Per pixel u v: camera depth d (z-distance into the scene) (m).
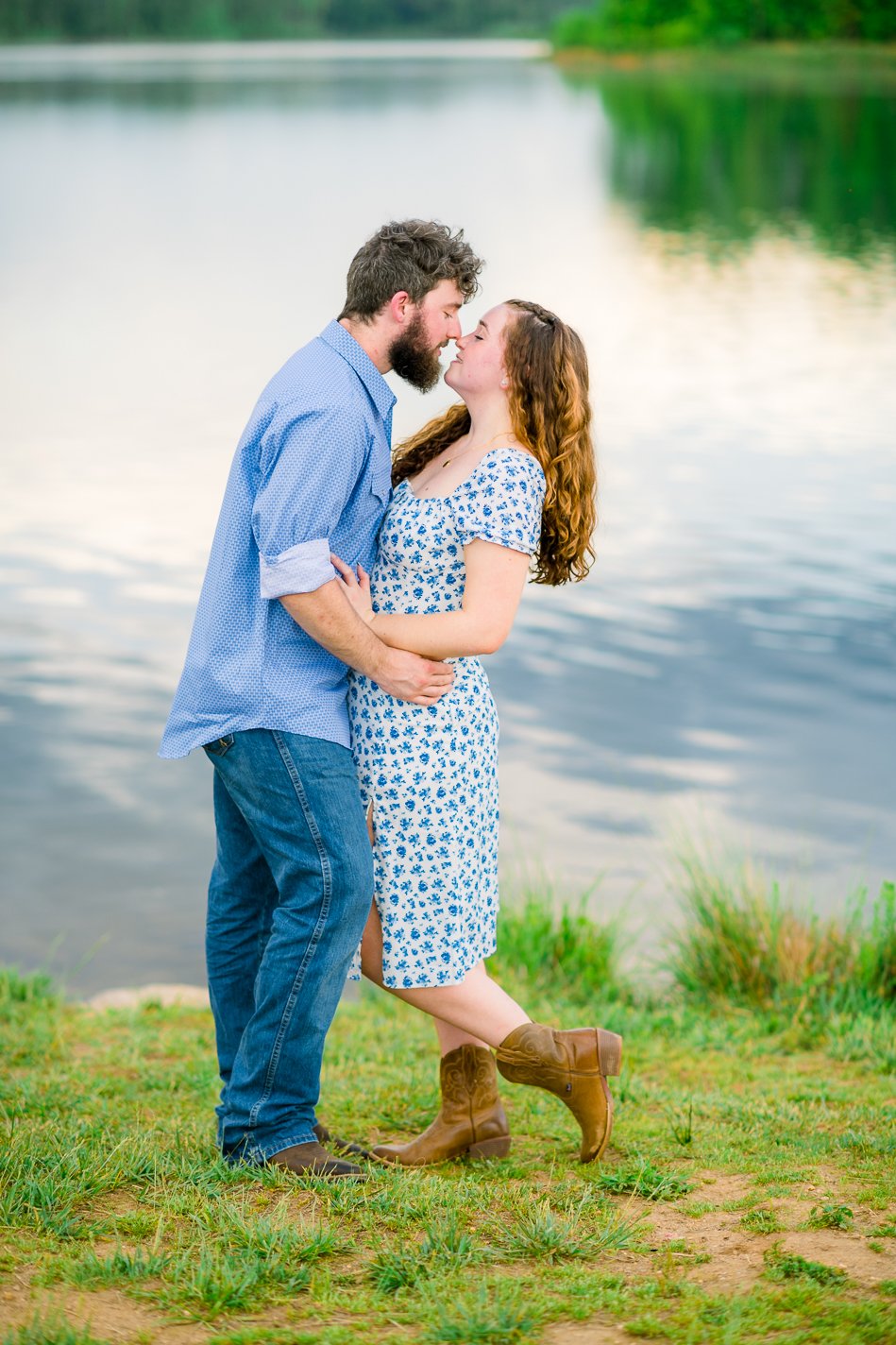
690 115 60.38
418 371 3.28
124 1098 3.96
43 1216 2.93
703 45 83.88
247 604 3.20
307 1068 3.27
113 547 12.95
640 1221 2.98
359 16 164.75
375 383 3.22
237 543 3.20
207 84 85.38
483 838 3.36
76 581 12.05
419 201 39.47
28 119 65.75
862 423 16.91
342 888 3.18
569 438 3.34
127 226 37.03
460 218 35.56
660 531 13.16
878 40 78.81
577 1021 5.10
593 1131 3.33
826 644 10.47
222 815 3.45
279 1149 3.25
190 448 16.53
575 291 25.95
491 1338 2.46
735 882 6.29
